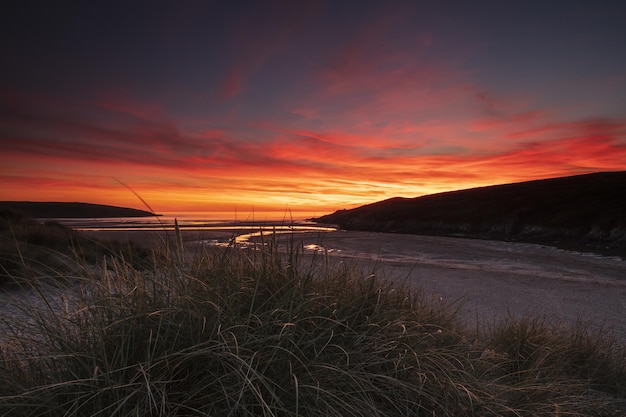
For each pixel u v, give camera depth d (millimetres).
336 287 3119
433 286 12000
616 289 12516
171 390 1907
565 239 36344
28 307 2250
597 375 3904
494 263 20297
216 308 2158
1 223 15305
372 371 2432
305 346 2293
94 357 1848
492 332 4789
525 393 2703
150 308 2227
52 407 1732
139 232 25688
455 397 2391
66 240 11492
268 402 1938
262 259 2912
